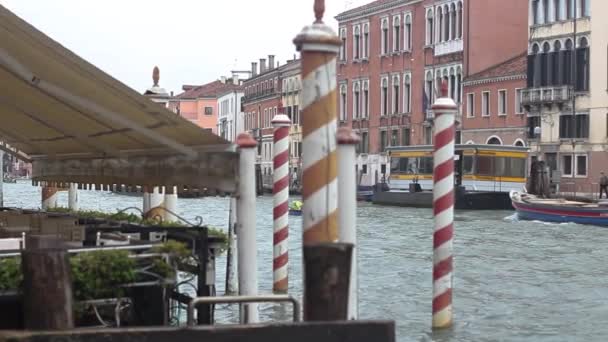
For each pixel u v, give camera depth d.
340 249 6.01
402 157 53.97
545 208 36.56
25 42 7.35
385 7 70.94
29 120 10.29
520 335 11.70
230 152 7.70
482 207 46.81
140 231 8.86
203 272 8.15
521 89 56.62
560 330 12.08
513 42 61.84
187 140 8.06
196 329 6.05
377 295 14.88
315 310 6.04
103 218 11.23
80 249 6.98
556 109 54.16
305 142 7.16
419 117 67.06
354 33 75.50
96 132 9.27
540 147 55.16
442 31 64.56
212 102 123.38
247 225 7.78
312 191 7.15
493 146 47.72
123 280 6.87
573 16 52.97
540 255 22.59
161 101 13.36
